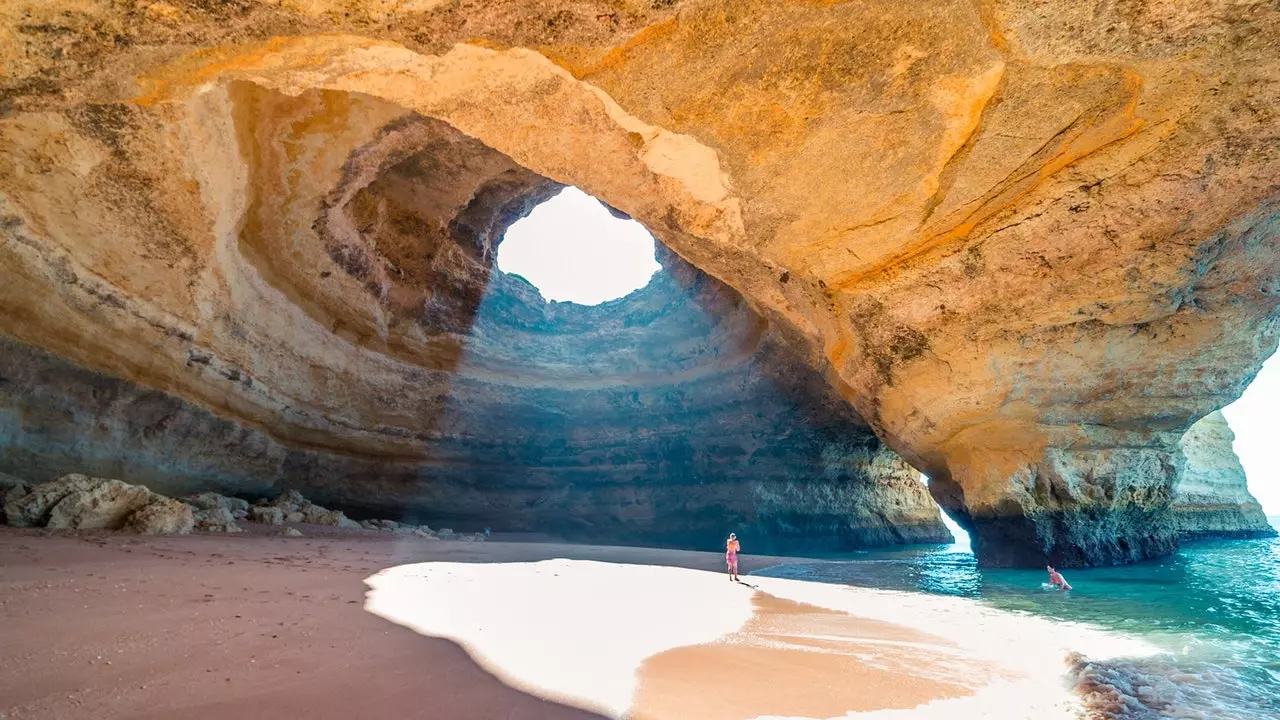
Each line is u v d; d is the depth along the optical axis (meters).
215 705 3.01
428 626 5.02
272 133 10.86
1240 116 6.67
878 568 12.88
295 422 14.47
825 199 7.96
